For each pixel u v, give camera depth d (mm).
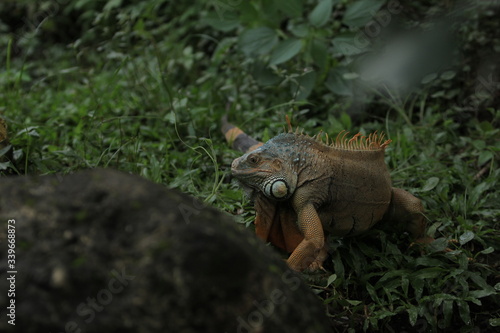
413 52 6594
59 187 2453
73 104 6680
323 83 6668
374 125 6070
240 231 2541
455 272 3855
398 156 5418
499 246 4297
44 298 2145
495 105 6285
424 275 3844
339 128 5699
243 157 3787
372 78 6555
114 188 2438
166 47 7852
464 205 4621
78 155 5031
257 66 6660
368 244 4285
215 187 4539
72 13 10086
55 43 9945
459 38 6566
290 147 3814
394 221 4312
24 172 4820
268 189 3686
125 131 5812
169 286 2201
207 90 6785
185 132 5922
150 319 2166
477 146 5430
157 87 6707
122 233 2318
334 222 3924
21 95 6895
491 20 6613
